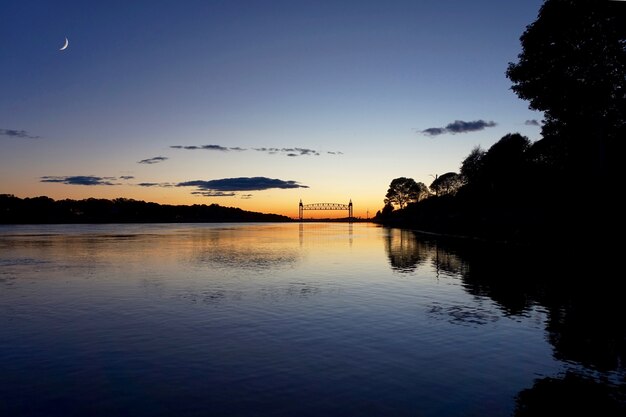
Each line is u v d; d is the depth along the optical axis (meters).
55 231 151.38
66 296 26.88
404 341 16.92
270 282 32.06
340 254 55.81
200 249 65.44
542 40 44.59
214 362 14.66
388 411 11.02
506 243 62.41
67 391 12.43
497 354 15.38
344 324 19.56
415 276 34.56
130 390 12.43
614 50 40.88
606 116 45.16
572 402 11.48
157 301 25.09
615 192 43.09
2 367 14.38
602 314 21.28
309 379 13.10
